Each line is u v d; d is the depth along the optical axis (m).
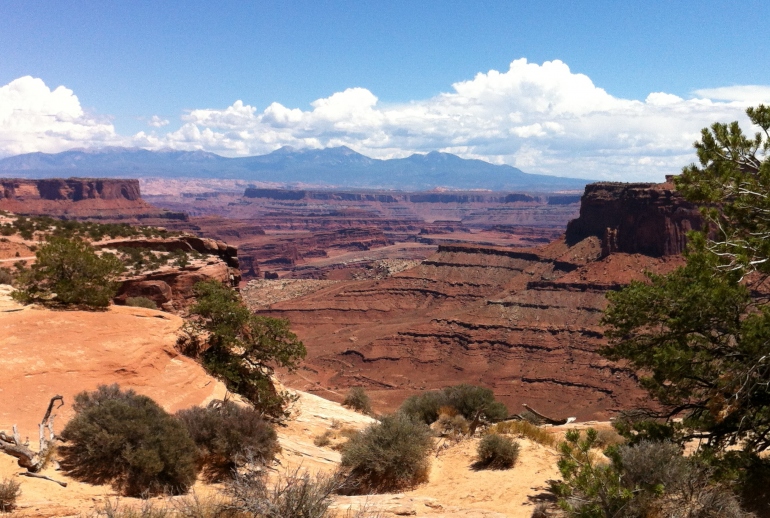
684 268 15.80
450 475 16.61
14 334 17.78
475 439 20.39
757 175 14.30
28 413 14.15
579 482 10.55
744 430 14.00
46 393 15.31
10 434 12.15
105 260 24.03
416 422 18.38
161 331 21.42
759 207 14.20
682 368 14.23
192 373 20.27
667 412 15.99
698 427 14.44
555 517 12.17
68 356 17.38
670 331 15.26
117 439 12.20
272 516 9.11
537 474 15.92
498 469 16.73
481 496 14.60
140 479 12.18
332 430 24.25
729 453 13.38
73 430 12.46
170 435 13.27
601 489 10.46
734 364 13.41
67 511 9.99
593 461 16.75
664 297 15.09
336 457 19.23
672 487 11.02
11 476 10.97
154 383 18.50
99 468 12.17
